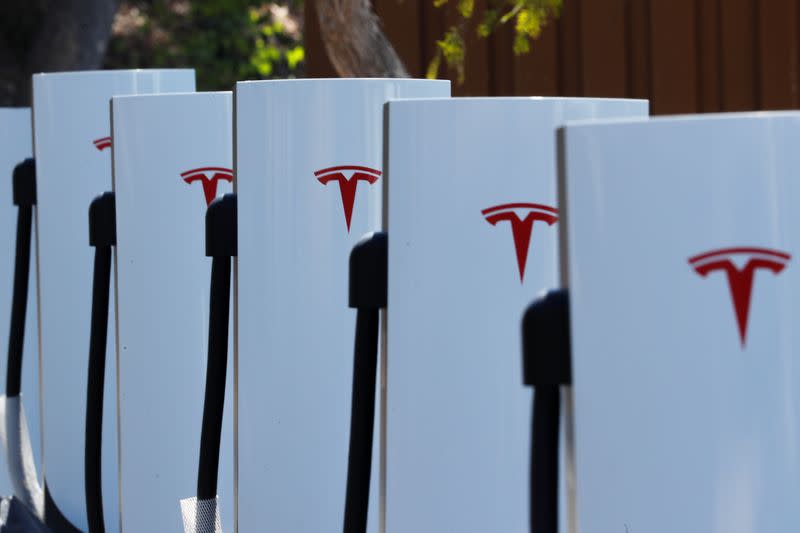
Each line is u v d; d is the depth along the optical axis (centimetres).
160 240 963
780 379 463
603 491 470
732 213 456
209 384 864
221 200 831
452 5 1516
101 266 971
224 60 3347
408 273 676
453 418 682
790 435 465
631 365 464
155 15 3422
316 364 821
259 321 822
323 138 812
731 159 455
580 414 468
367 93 816
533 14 1145
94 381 980
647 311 461
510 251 684
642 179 458
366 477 686
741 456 464
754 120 455
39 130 1121
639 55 1508
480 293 682
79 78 1114
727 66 1479
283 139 814
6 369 1255
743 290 459
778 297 461
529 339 476
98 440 986
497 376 684
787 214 459
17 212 1266
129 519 970
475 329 681
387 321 675
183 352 971
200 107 962
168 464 973
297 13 3491
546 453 479
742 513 466
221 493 970
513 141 682
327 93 812
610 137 460
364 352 680
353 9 1158
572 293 468
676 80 1493
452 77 1548
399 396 678
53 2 2266
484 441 685
